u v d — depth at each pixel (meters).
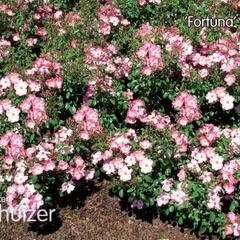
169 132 1.51
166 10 2.14
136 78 1.75
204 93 1.75
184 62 1.77
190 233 1.50
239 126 1.75
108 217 1.55
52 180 1.52
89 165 1.61
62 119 1.75
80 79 1.68
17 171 1.47
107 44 1.93
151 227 1.52
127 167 1.50
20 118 1.62
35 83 1.66
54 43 1.96
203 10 2.14
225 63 1.74
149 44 1.76
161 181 1.52
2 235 1.50
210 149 1.53
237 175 1.50
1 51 1.86
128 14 2.13
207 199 1.44
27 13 2.06
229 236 1.47
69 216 1.55
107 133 1.62
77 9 2.23
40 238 1.49
